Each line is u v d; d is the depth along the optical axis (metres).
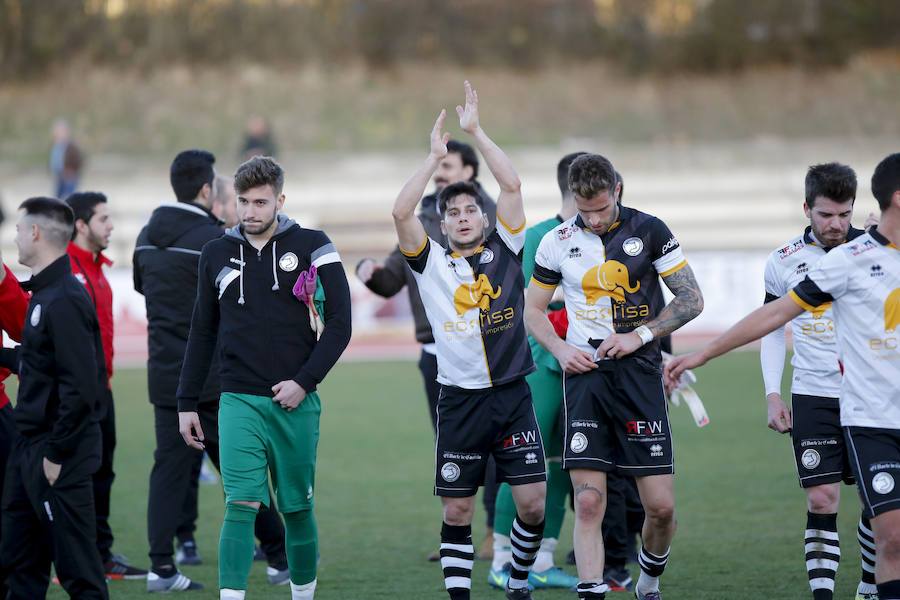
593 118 103.81
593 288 17.17
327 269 17.06
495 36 115.94
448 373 17.20
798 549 21.88
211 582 20.73
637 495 21.17
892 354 14.41
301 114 105.62
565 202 20.59
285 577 20.52
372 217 70.50
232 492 16.50
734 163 90.00
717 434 34.12
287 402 16.53
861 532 17.67
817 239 17.58
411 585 19.97
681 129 101.56
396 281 23.41
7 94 108.88
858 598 17.95
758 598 18.52
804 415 17.52
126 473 30.86
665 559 17.52
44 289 15.98
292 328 16.91
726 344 15.68
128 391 44.78
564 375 17.64
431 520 25.36
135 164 95.50
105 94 108.81
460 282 17.09
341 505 26.89
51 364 15.95
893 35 112.88
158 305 20.61
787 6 112.50
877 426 14.45
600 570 16.72
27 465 16.08
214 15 116.62
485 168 87.69
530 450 17.09
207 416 20.31
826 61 111.06
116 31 115.50
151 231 20.86
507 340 17.11
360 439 35.03
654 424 16.98
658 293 17.55
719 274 53.75
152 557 19.95
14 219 79.31
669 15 115.06
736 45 111.06
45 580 16.73
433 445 34.03
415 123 103.50
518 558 17.62
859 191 77.44
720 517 24.61
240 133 103.00
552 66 113.81
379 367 50.50
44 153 98.75
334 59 115.00
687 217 77.88
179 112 106.25
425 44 116.00
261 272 16.94
